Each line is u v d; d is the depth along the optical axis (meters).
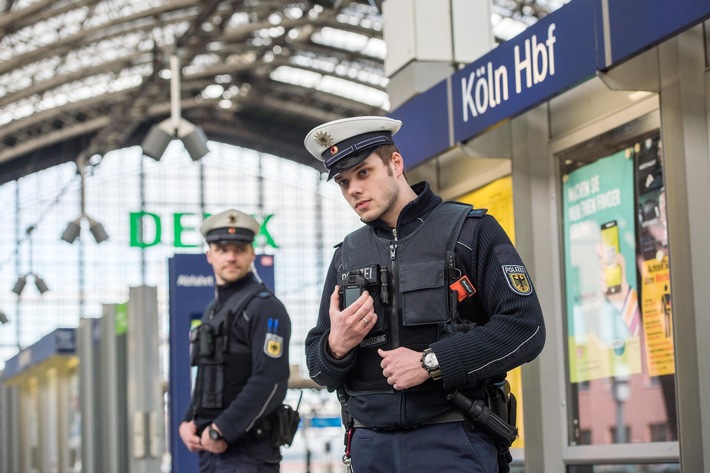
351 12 28.95
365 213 3.13
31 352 17.41
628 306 5.07
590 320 5.36
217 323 5.14
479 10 6.57
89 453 13.82
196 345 5.22
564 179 5.57
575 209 5.48
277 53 33.72
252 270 5.30
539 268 5.62
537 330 2.95
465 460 2.97
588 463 5.30
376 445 3.07
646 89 4.36
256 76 35.69
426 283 3.04
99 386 13.46
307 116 37.97
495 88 5.16
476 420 2.99
